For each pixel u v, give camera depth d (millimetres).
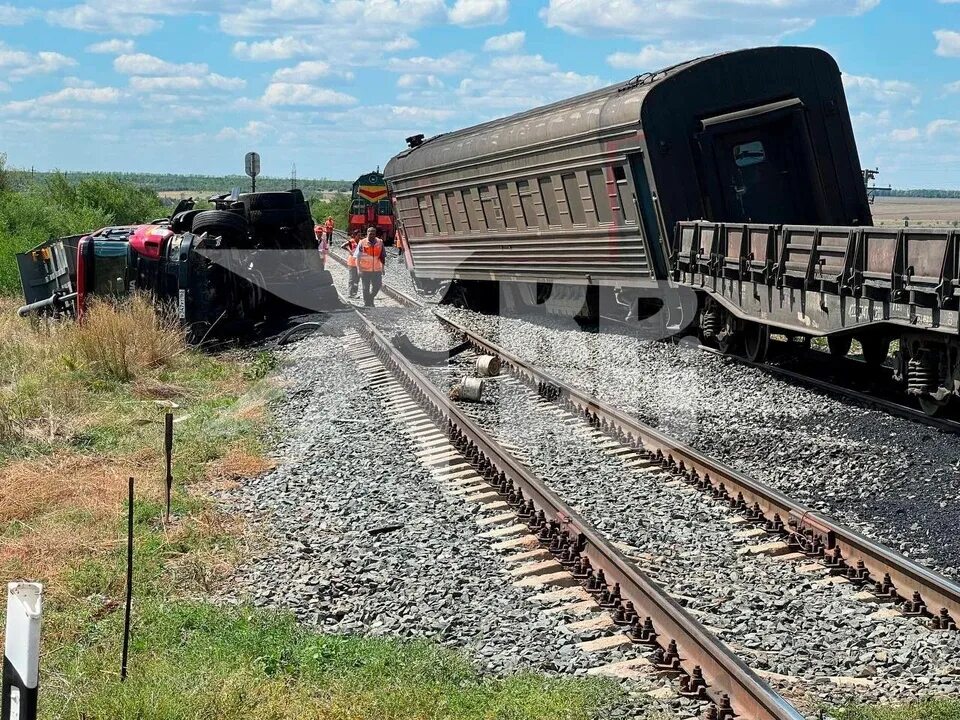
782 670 6012
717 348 16297
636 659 6047
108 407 14359
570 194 19375
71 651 6449
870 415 11555
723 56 16938
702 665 5820
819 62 17375
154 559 8148
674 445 10383
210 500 9797
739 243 14602
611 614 6672
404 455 10945
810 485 9570
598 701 5500
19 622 3965
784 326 13461
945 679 5855
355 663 6145
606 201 18188
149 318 18453
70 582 7605
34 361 16969
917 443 10391
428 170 26047
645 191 17203
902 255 10914
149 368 17219
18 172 49750
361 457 10977
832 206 17328
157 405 14648
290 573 7824
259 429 13055
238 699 5621
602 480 9984
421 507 9180
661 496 9391
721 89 16938
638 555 7859
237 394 15938
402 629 6738
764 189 17156
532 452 11148
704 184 16766
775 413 12188
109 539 8609
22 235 36094
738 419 12117
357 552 8125
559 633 6477
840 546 7785
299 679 5957
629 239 17750
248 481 10609
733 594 7098
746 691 5332
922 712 5359
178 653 6316
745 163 17078
